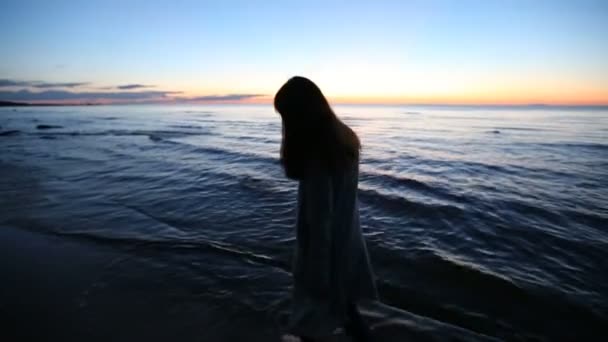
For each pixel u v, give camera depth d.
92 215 5.20
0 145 16.77
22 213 5.27
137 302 2.57
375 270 3.54
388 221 5.14
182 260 3.43
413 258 3.79
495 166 11.04
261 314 2.39
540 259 3.85
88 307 2.49
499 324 2.65
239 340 2.10
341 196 1.46
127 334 2.17
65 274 3.06
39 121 45.50
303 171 1.31
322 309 1.54
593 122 46.84
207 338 2.13
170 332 2.20
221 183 7.82
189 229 4.57
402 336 2.06
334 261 1.54
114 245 3.84
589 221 5.23
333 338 1.83
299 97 1.23
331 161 1.28
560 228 4.89
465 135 25.62
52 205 5.81
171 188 7.27
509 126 38.41
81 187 7.34
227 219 5.07
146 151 14.66
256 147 16.61
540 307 2.89
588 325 2.66
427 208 5.74
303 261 1.51
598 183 8.30
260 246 4.00
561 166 11.04
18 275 3.03
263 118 63.03
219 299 2.62
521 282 3.29
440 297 3.03
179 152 14.34
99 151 14.52
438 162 11.95
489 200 6.45
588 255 3.97
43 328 2.22
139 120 52.72
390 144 18.94
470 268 3.51
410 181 8.26
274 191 6.96
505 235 4.57
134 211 5.46
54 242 3.93
